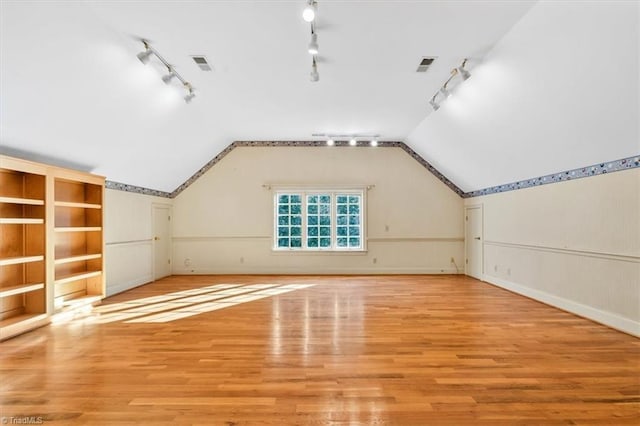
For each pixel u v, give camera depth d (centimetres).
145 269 632
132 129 454
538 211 493
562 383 246
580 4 250
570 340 331
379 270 729
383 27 305
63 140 390
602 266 379
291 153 729
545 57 312
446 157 647
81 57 308
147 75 384
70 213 449
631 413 210
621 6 234
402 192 733
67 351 307
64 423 200
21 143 358
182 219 728
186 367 274
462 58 362
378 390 238
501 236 592
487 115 447
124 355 298
